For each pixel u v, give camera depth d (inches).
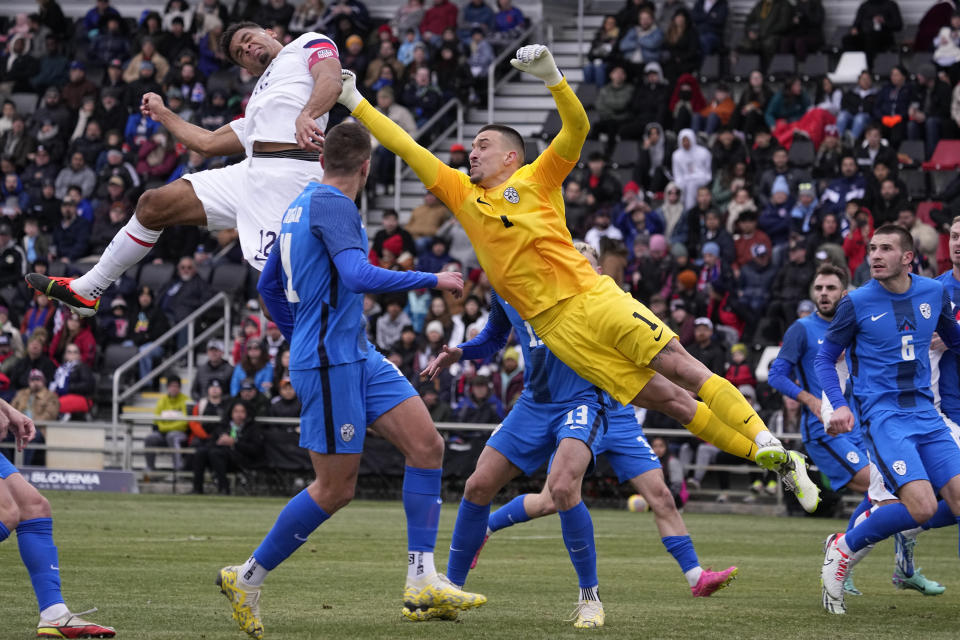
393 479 1669.5
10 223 2164.1
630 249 1870.1
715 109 2064.5
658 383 583.8
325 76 596.7
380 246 1932.8
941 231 1791.3
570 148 576.4
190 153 2204.7
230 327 1982.0
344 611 599.5
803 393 815.7
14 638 490.6
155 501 1498.5
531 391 615.5
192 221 643.5
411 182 2219.5
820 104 2034.9
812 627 559.8
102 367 1962.4
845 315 647.1
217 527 1131.9
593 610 565.3
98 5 2556.6
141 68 2342.5
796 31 2186.3
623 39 2206.0
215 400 1765.5
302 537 516.1
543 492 701.3
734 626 560.4
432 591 563.5
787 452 556.7
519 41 2347.4
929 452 633.6
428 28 2354.8
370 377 544.1
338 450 518.9
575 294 581.0
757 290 1758.1
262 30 656.4
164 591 664.4
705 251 1780.3
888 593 727.7
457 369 1724.9
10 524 491.8
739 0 2388.0
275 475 1707.7
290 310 550.3
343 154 526.9
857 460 820.6
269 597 657.6
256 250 629.3
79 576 733.9
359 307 532.7
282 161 626.5
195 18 2461.9
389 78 2226.9
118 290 2012.8
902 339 637.3
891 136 1958.7
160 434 1772.9
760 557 967.0
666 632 536.4
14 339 1907.0
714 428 586.9
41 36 2536.9
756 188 1923.0
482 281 1834.4
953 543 1125.1
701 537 1171.9
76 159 2220.7
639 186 2007.9
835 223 1756.9
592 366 578.9
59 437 1765.5
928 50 2137.1
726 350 1674.5
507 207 582.2
